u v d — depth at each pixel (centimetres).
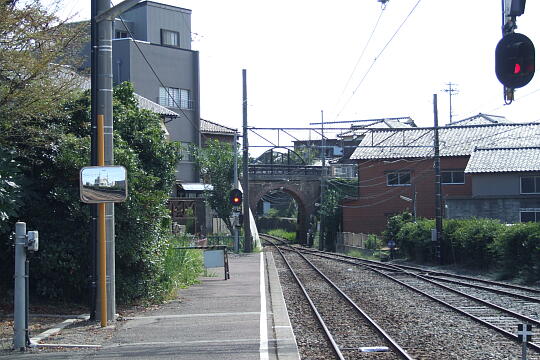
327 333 1055
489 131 5094
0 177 1095
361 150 5281
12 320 1061
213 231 4306
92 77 1077
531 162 4066
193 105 4181
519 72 808
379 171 5162
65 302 1248
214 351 854
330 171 6203
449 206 4059
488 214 3994
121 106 1505
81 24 1183
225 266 1980
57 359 798
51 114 1180
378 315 1327
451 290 1789
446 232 3128
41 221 1224
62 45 1152
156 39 4150
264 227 8944
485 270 2659
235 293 1572
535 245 2119
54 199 1223
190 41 4303
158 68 3994
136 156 1352
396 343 974
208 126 5297
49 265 1190
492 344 980
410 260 3544
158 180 1336
